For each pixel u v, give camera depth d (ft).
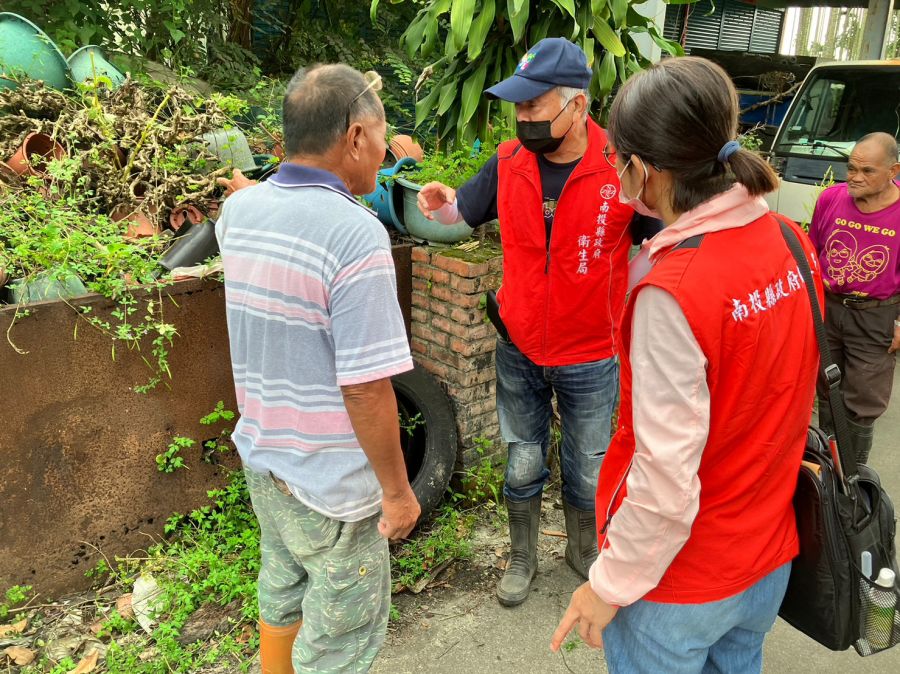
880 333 10.14
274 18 21.15
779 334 3.93
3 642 7.58
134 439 8.38
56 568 8.12
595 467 8.30
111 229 8.56
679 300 3.65
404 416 10.24
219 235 5.53
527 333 7.74
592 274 7.31
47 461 7.82
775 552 4.31
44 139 9.97
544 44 6.75
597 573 4.12
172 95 10.59
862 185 9.63
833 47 44.52
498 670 7.63
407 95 20.25
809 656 7.91
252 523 9.15
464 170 10.53
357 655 5.99
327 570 5.61
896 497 10.99
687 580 4.20
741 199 3.87
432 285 10.02
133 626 7.93
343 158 5.14
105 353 7.95
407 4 21.95
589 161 6.99
